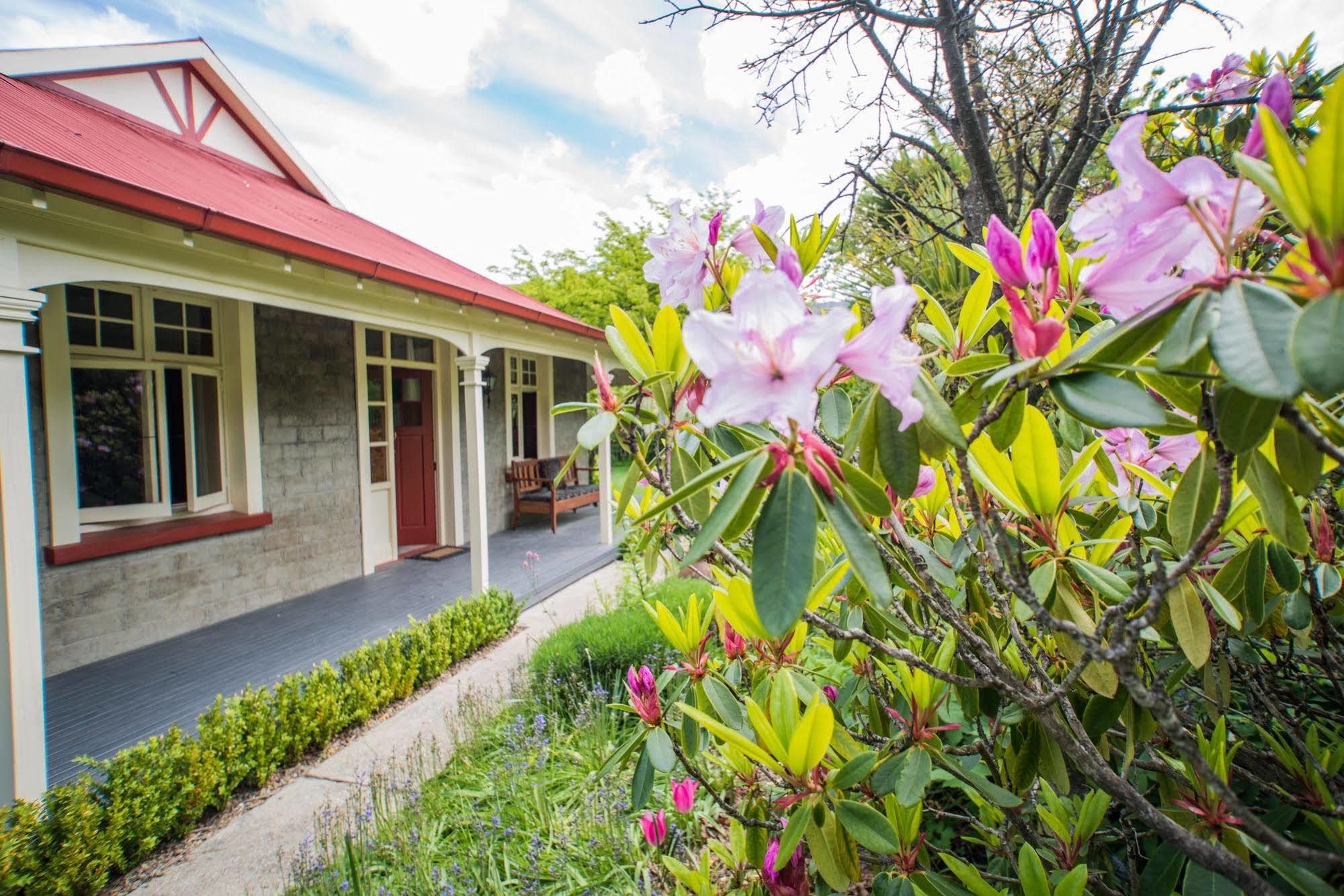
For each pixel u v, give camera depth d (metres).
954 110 2.55
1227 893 0.80
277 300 3.75
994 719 1.16
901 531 0.84
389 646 3.69
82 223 2.63
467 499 7.88
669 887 2.08
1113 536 1.10
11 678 2.28
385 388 6.89
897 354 0.60
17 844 2.04
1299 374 0.41
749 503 0.67
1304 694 1.32
